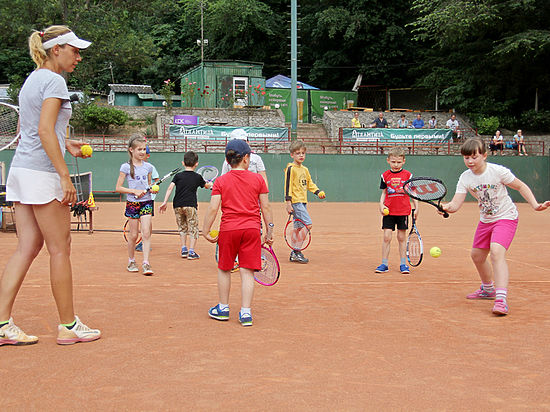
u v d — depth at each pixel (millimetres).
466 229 14008
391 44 42562
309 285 6184
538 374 3240
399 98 44312
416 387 2996
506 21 36469
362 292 5777
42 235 3791
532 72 37750
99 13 32156
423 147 30203
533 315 4785
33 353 3521
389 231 7109
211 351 3602
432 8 37625
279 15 48469
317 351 3637
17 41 31688
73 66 3857
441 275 6961
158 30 52031
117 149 28062
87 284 6000
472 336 4070
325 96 40500
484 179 5129
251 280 4422
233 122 32312
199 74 36906
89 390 2891
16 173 3629
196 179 8367
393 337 4012
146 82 54219
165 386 2955
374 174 26562
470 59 38406
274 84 39406
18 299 5102
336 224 15312
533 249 9875
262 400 2775
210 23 46812
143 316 4562
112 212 18297
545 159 28000
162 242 10633
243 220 4414
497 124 35188
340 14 41219
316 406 2713
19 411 2617
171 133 28672
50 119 3510
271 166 25484
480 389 2982
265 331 4145
